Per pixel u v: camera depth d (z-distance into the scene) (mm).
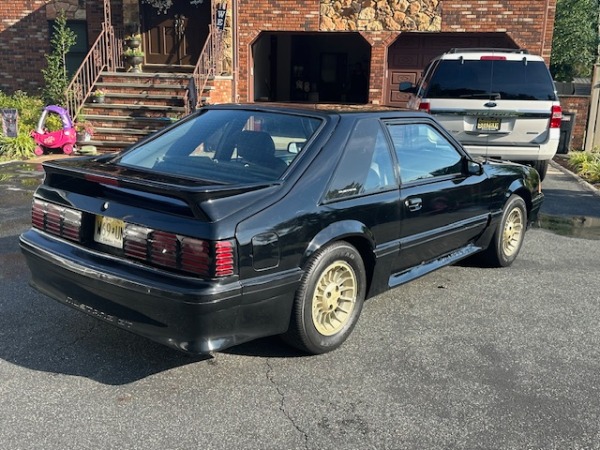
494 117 8797
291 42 21266
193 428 3121
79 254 3654
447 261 5129
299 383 3600
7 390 3432
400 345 4152
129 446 2959
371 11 15398
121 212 3500
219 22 14820
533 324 4578
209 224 3223
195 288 3191
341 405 3373
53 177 3951
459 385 3623
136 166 4191
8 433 3029
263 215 3434
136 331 3479
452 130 8984
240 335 3469
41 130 11969
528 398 3496
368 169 4188
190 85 13039
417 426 3189
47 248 3811
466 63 8828
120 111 13141
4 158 11484
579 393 3568
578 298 5160
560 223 7891
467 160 5188
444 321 4598
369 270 4273
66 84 14352
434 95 8977
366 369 3793
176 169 4078
